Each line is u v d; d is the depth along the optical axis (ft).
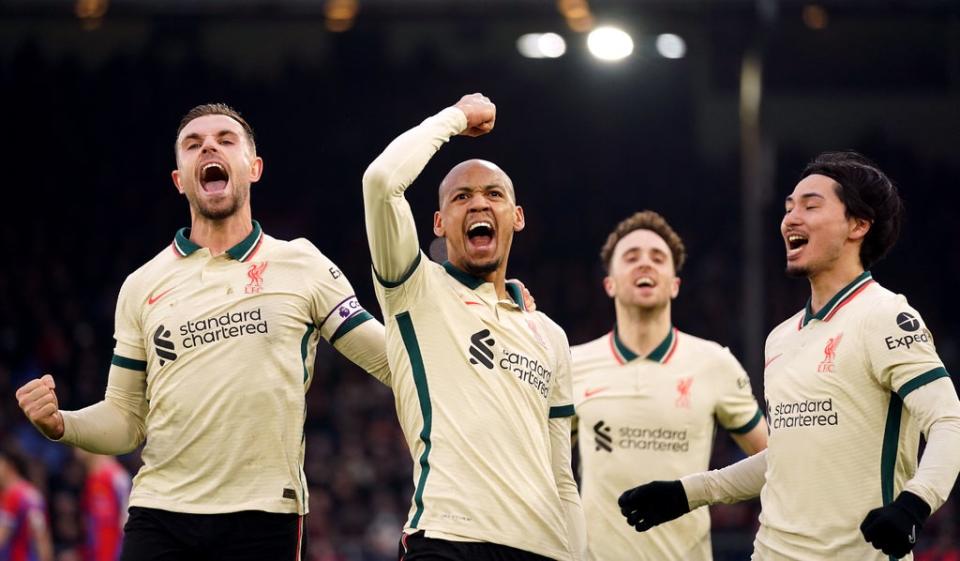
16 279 88.79
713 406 29.01
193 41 98.48
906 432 19.84
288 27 98.73
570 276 92.02
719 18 71.56
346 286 21.88
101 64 98.12
